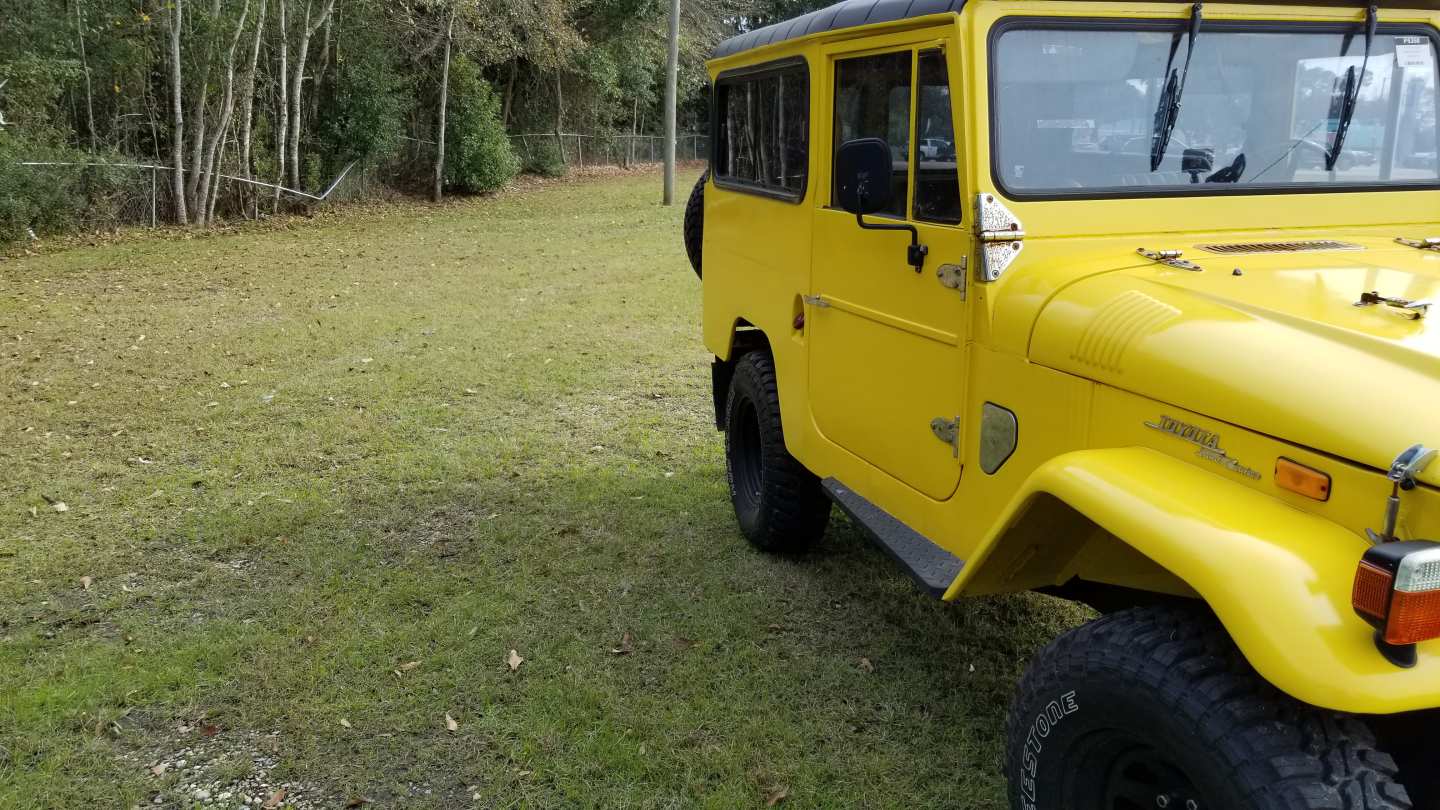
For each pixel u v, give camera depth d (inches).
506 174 1076.5
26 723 145.6
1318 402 82.3
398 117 971.9
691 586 183.0
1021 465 112.8
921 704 145.3
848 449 151.6
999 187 115.6
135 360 355.9
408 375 329.7
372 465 251.0
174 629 172.9
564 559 195.5
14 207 662.5
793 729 139.9
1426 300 96.3
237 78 808.9
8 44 705.0
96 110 783.7
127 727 145.3
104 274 546.6
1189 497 86.1
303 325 407.2
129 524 217.9
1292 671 71.9
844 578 184.4
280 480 242.5
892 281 133.7
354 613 176.4
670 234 692.7
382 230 755.4
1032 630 164.1
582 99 1393.9
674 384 316.8
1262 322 93.5
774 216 170.9
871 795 126.7
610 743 137.8
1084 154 119.2
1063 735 92.7
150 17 753.6
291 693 152.2
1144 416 96.6
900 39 127.9
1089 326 103.3
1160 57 121.4
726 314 201.0
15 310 446.9
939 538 130.0
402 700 149.7
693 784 129.3
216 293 485.7
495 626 170.6
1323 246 119.8
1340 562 76.6
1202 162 124.0
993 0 115.4
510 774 132.3
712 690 150.3
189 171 786.2
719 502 222.8
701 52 1355.8
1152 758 86.2
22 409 301.1
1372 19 128.1
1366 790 74.3
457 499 228.1
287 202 865.5
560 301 451.5
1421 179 133.4
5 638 171.0
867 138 127.0
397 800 128.6
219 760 137.0
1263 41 124.6
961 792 126.9
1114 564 106.0
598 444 263.6
